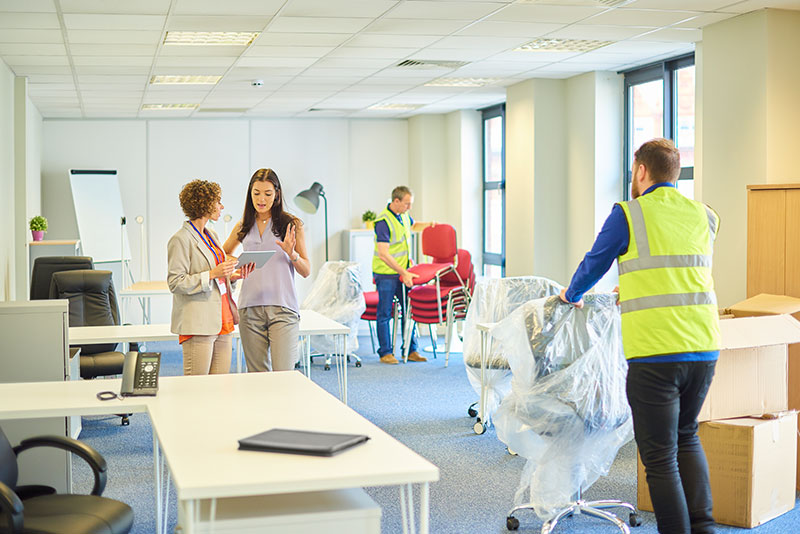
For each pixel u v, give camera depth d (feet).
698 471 9.84
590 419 11.20
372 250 35.86
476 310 17.76
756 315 13.21
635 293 9.68
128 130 34.91
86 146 34.45
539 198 27.55
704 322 9.63
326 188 37.19
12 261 23.59
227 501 7.18
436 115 36.29
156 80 26.22
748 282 14.89
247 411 9.01
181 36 19.97
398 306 27.53
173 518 12.51
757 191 14.69
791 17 17.94
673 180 10.14
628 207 9.84
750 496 11.76
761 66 17.93
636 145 25.95
